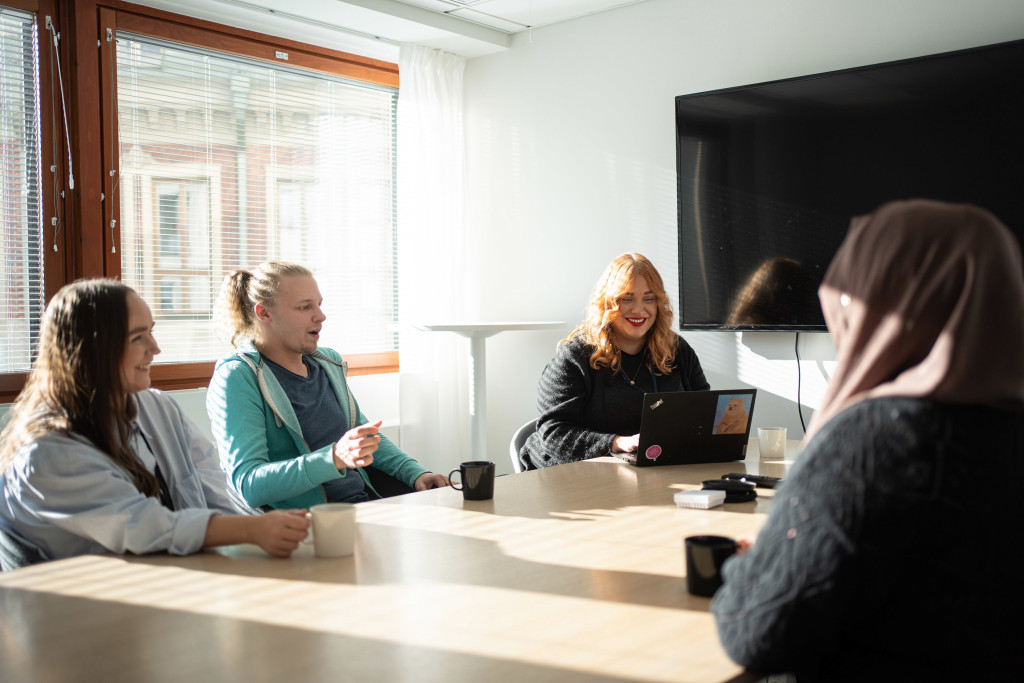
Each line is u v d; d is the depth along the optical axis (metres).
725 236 3.41
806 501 0.88
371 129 4.38
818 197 3.16
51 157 3.21
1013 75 2.72
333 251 4.21
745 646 0.89
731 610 0.92
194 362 3.66
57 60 3.20
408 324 3.98
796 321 3.23
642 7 3.75
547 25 4.09
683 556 1.34
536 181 4.17
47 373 1.51
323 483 2.20
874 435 0.86
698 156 3.46
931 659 0.88
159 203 3.55
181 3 3.48
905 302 0.90
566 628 1.02
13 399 3.11
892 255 0.91
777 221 3.26
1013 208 2.74
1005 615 0.86
